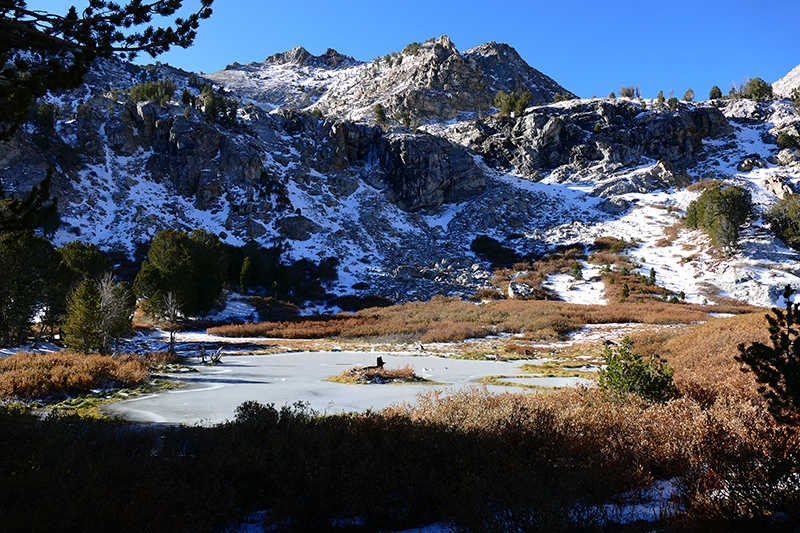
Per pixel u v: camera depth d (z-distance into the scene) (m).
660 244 59.03
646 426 6.20
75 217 58.72
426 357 26.11
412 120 116.12
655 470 5.38
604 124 91.88
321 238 67.00
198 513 4.02
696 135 86.69
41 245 26.16
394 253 66.44
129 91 95.12
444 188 81.88
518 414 6.69
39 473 4.42
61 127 73.19
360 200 78.62
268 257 59.66
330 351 29.67
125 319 21.94
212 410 11.18
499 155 94.88
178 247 41.94
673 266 53.38
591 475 4.62
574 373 18.11
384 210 76.75
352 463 5.19
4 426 6.49
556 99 116.06
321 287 56.19
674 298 43.16
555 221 71.50
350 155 87.62
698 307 39.75
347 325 40.88
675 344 19.58
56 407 10.96
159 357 22.34
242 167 73.06
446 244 68.50
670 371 8.61
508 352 27.41
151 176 72.06
